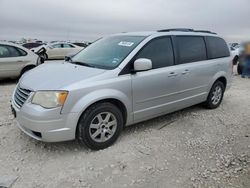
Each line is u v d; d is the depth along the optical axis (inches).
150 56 187.9
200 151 166.1
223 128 205.8
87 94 153.6
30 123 148.0
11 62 375.6
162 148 168.9
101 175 137.9
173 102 205.5
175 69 201.6
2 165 144.4
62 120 148.4
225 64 254.1
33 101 149.3
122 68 170.9
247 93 333.4
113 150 164.6
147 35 195.8
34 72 180.1
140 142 176.2
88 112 155.5
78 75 162.1
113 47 194.2
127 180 134.1
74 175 137.4
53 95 146.6
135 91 175.9
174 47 206.2
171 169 144.8
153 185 130.5
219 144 176.9
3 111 231.9
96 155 158.1
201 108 255.0
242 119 227.9
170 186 130.0
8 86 359.3
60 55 910.4
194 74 218.8
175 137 185.9
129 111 176.2
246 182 133.8
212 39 246.7
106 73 165.0
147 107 186.9
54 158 153.4
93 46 214.8
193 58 222.1
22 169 141.3
